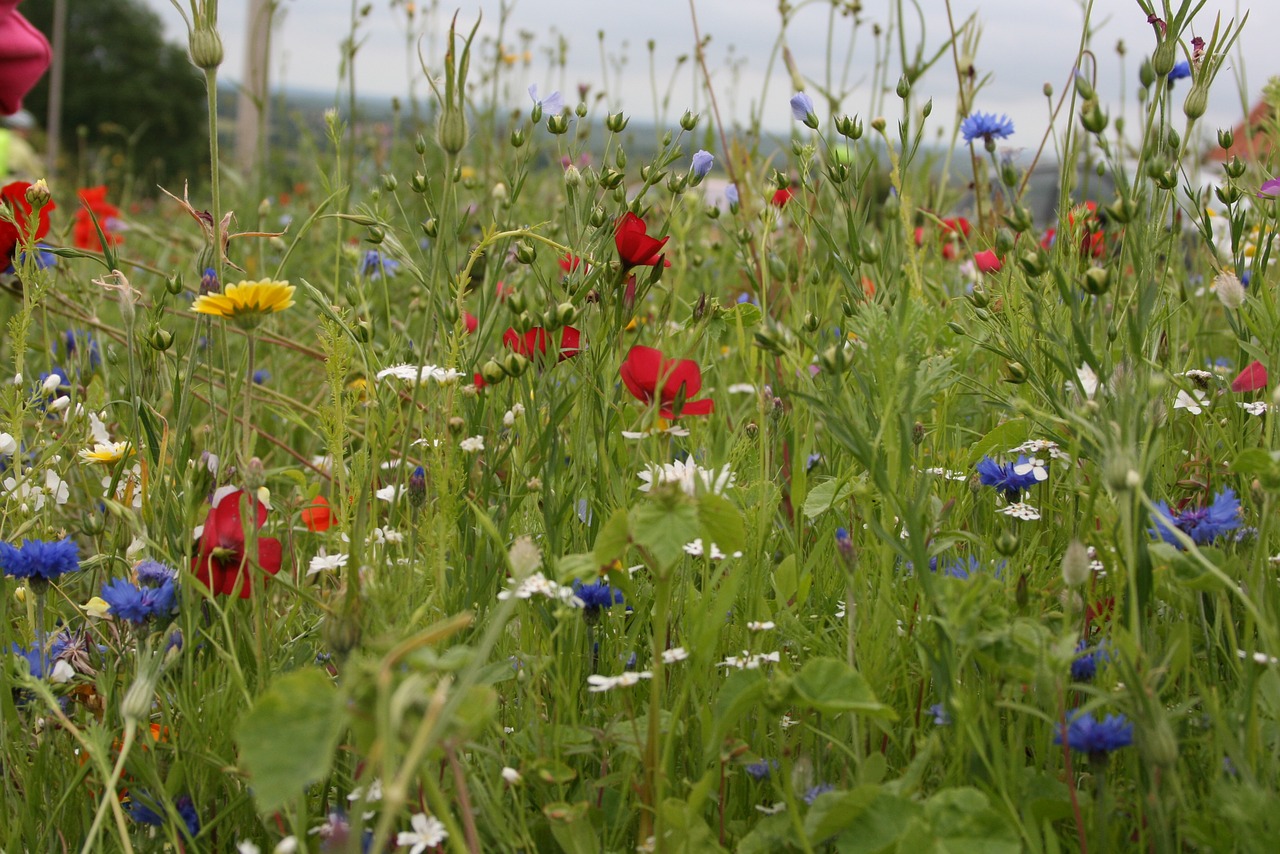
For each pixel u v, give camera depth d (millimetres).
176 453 1882
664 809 1321
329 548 2082
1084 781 1532
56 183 8008
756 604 1742
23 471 2322
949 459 2145
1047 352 1879
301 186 6500
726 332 3186
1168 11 1868
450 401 1893
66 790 1592
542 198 4668
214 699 1599
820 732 1491
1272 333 1924
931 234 3135
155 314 2035
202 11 1879
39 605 1808
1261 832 1208
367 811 1381
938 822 1245
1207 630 1587
